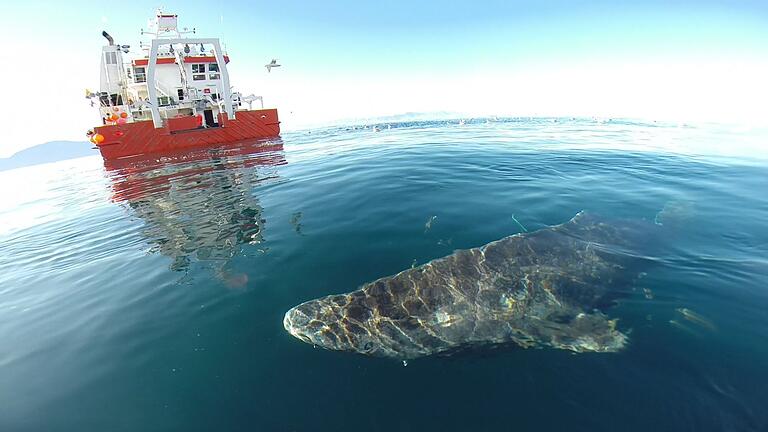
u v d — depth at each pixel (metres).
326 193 10.80
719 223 7.38
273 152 22.70
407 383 3.83
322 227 8.07
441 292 5.08
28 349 4.81
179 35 29.69
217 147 27.31
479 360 4.12
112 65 29.12
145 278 6.55
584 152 16.11
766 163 12.98
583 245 6.12
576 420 3.20
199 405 3.64
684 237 6.77
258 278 6.09
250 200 10.99
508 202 8.98
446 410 3.43
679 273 5.49
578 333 4.40
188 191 13.48
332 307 4.98
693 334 4.15
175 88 29.20
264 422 3.41
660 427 3.06
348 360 4.22
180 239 8.38
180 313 5.29
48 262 8.18
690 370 3.62
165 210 11.21
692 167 12.60
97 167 30.91
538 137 22.88
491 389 3.66
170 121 26.61
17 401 3.88
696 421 3.08
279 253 6.95
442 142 21.31
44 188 21.08
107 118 26.28
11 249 9.65
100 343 4.79
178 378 4.02
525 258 5.63
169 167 20.14
